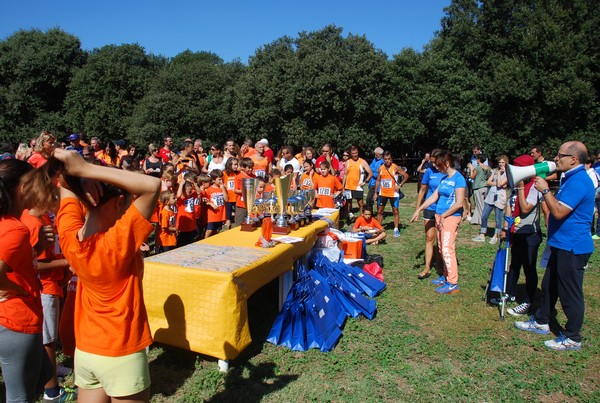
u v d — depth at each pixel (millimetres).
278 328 4508
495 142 24156
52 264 3336
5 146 9320
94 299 2270
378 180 9531
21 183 2557
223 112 36750
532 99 23766
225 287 3646
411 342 4547
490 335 4738
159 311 3871
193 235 7074
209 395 3602
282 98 27812
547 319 4750
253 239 5031
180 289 3785
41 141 5734
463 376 3965
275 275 4449
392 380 3865
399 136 26625
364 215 8688
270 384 3775
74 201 2357
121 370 2275
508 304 5555
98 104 38312
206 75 37938
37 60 38656
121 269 2242
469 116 24312
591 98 22500
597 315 5266
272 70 28344
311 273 5102
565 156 4301
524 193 5191
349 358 4211
